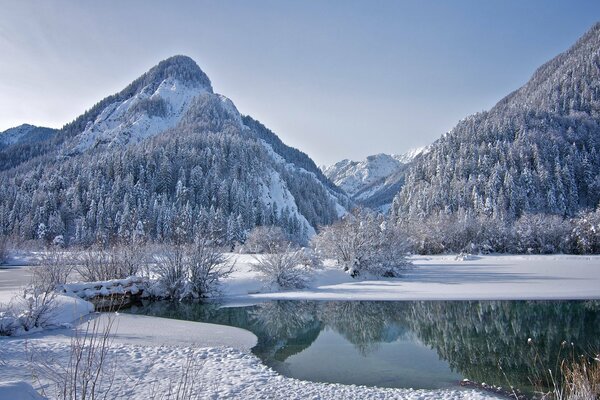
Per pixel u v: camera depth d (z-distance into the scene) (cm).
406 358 1256
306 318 1909
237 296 2539
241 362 1115
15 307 1527
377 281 3133
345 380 1053
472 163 11106
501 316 1891
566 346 1375
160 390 827
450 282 2984
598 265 4419
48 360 979
